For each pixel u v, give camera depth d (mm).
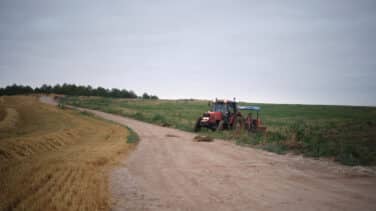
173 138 17484
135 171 8219
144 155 11117
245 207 5316
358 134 16641
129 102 94688
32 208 4520
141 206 5266
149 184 6832
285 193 6234
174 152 11969
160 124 30547
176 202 5551
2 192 5332
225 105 22141
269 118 38656
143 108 66750
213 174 7996
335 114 47281
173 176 7699
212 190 6410
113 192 6066
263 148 13406
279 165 9422
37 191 5410
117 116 44062
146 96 167750
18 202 4910
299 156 11406
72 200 4961
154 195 5969
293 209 5223
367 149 11336
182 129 24516
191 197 5883
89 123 27188
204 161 9977
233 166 9156
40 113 38125
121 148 12180
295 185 6906
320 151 11641
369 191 6426
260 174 8070
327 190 6488
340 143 12766
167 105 80812
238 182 7145
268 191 6371
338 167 9172
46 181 6066
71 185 5828
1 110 40438
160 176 7676
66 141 14031
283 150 12805
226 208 5254
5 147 9914
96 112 52406
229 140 16938
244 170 8578
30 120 27906
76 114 40844
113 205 5270
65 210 4473
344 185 6941
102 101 96312
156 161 9875
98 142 14461
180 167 8906
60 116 34094
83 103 81312
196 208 5234
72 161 8234
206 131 22047
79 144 13523
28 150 10516
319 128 20359
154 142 15328
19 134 16062
